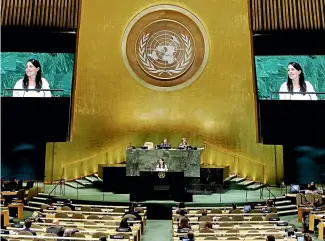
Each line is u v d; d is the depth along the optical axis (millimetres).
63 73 21875
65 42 22203
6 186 18469
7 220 14508
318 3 22188
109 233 10812
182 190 16891
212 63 21859
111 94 21812
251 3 22172
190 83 21844
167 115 21766
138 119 21734
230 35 21906
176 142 21547
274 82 21797
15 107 21344
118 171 18938
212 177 18828
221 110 21656
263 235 10781
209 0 22031
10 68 21875
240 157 21281
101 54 21922
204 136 21594
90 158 21438
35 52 22031
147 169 17625
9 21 22125
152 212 16672
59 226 10883
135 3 22047
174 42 21938
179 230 11281
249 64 21719
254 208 15625
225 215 13773
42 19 22203
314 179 21594
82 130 21594
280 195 18750
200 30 21906
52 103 21438
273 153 21016
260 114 21375
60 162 21344
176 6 21969
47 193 18797
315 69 21859
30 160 21656
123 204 16812
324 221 13680
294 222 16016
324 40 22016
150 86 21859
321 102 21156
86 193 18891
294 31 22078
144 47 21922
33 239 9492
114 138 21641
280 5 22234
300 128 21219
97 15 22047
